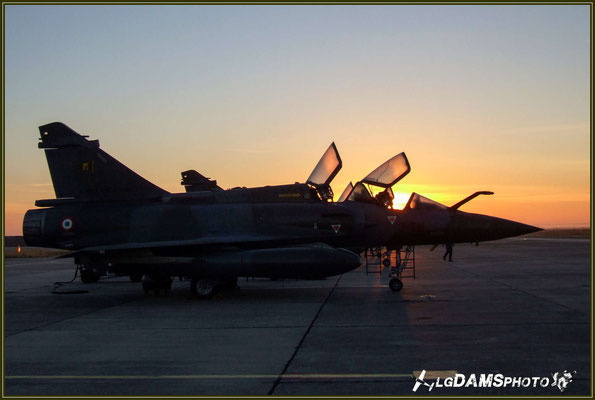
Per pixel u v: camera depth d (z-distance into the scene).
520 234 16.14
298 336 9.27
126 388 6.46
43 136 16.81
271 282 19.66
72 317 12.07
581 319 10.28
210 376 6.89
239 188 16.70
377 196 16.38
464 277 19.36
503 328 9.53
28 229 16.64
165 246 14.76
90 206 16.52
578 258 29.44
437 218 16.00
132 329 10.37
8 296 16.44
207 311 12.56
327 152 16.75
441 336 8.98
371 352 7.96
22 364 7.68
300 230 15.64
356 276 21.64
